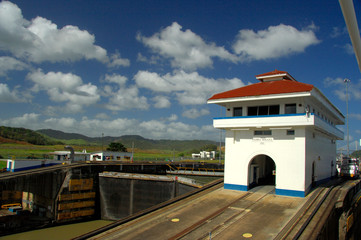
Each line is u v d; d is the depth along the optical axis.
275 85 29.11
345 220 23.64
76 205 40.59
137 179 40.81
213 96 30.52
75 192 40.72
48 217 39.84
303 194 25.44
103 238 16.59
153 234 17.03
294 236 15.99
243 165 29.11
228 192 28.19
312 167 29.48
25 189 38.81
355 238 29.48
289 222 18.73
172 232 17.31
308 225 17.80
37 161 50.59
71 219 40.09
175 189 38.00
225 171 30.05
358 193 35.41
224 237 16.45
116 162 56.12
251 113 29.52
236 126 28.64
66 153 64.12
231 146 30.03
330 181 37.09
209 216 20.39
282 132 27.17
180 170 56.81
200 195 26.88
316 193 26.53
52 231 35.78
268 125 26.84
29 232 35.12
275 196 26.25
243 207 22.70
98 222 40.88
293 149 26.42
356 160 54.06
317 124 26.06
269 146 27.72
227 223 18.95
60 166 43.50
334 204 22.55
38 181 39.69
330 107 34.22
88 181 42.38
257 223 18.83
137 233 17.25
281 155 26.97
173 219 19.80
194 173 51.50
